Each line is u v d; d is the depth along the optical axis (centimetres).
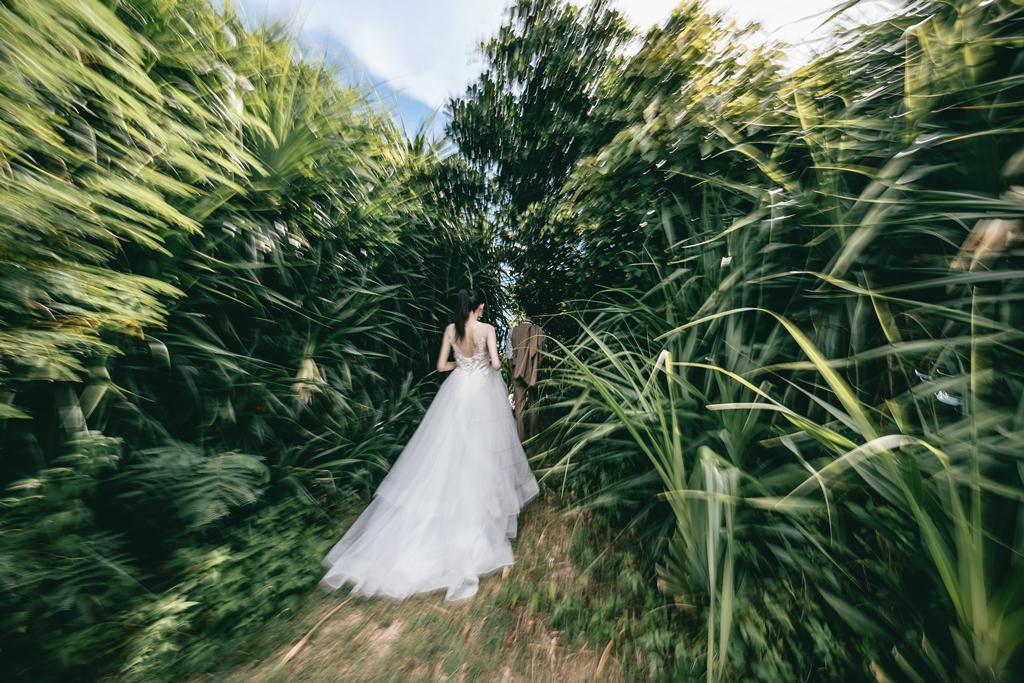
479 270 435
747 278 186
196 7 211
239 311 235
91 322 144
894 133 164
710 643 115
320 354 278
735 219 211
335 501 270
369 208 294
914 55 158
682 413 173
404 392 333
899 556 131
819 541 142
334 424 281
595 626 177
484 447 265
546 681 159
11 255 122
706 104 242
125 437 182
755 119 210
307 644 177
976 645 103
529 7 432
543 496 299
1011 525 107
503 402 302
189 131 180
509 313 495
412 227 358
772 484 152
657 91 284
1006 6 140
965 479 100
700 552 162
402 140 397
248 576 192
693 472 159
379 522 244
